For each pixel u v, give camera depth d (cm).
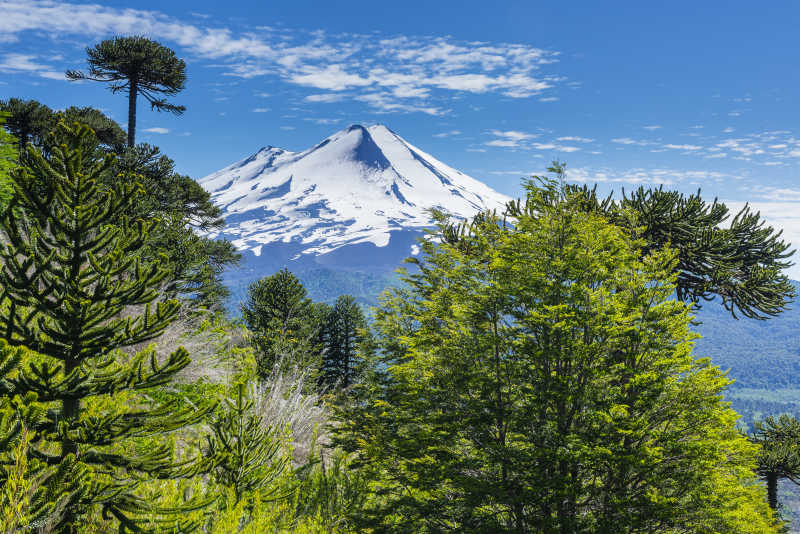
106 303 441
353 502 1095
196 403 758
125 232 463
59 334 428
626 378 1227
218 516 589
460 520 1204
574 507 1094
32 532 380
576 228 1302
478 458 1202
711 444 1099
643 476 1108
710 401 1127
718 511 1052
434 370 1375
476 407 1219
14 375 414
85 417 434
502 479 1169
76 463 395
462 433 1278
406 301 1916
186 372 756
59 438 418
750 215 1934
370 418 1631
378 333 1989
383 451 1405
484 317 1356
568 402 1166
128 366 451
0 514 340
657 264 1260
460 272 1448
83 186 436
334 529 937
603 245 1331
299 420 1192
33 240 425
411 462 1324
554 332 1181
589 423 1139
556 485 1052
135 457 454
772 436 2270
